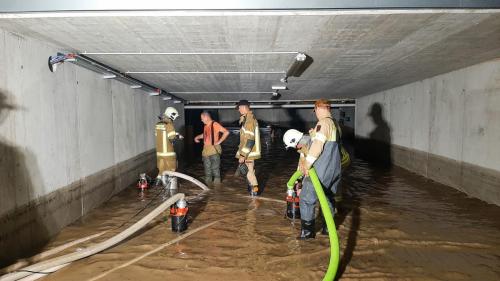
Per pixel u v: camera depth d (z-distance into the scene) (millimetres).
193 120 18609
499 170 4930
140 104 7633
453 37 3566
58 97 3986
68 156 4230
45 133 3688
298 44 3863
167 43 3746
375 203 5348
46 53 3717
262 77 6477
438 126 6742
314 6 2650
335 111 18734
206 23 3012
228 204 5258
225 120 21953
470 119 5609
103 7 2607
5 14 2668
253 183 5781
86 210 4766
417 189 6312
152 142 8609
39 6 2604
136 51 4121
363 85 8102
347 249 3557
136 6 2613
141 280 2898
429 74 6477
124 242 3699
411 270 3096
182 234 3926
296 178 4398
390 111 9422
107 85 5633
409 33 3400
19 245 3199
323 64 5184
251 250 3506
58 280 2869
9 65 3084
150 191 6164
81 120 4617
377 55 4512
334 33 3389
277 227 4184
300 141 3875
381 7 2662
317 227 4270
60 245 3578
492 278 2957
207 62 4918
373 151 10984
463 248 3592
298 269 3098
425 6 2658
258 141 5742
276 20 2953
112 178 5789
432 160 7039
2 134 2957
